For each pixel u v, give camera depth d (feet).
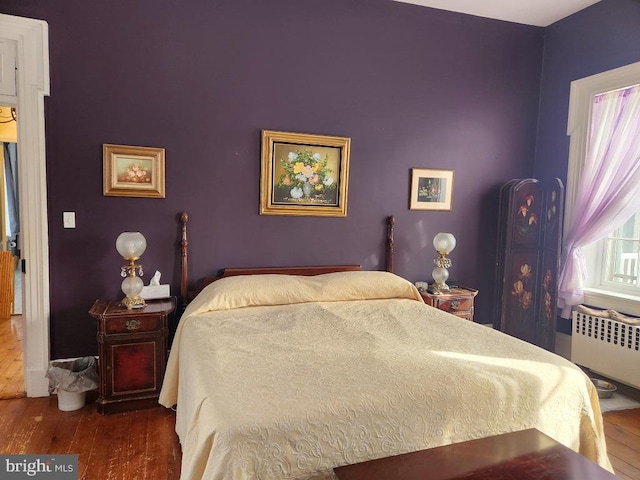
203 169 10.13
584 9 11.63
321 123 10.98
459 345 7.01
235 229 10.50
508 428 5.57
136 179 9.61
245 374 5.64
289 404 4.84
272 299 9.25
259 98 10.41
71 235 9.33
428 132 12.01
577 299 11.53
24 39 8.71
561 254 12.15
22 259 8.98
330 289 9.78
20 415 8.46
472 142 12.50
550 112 12.71
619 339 10.06
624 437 8.20
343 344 6.92
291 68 10.61
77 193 9.30
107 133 9.39
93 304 9.39
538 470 4.57
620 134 10.64
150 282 9.68
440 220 12.37
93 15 9.13
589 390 6.35
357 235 11.57
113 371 8.54
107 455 7.18
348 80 11.12
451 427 5.26
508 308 12.25
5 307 15.08
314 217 11.13
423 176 12.00
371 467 4.59
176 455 7.22
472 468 4.59
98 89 9.27
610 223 10.80
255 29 10.26
